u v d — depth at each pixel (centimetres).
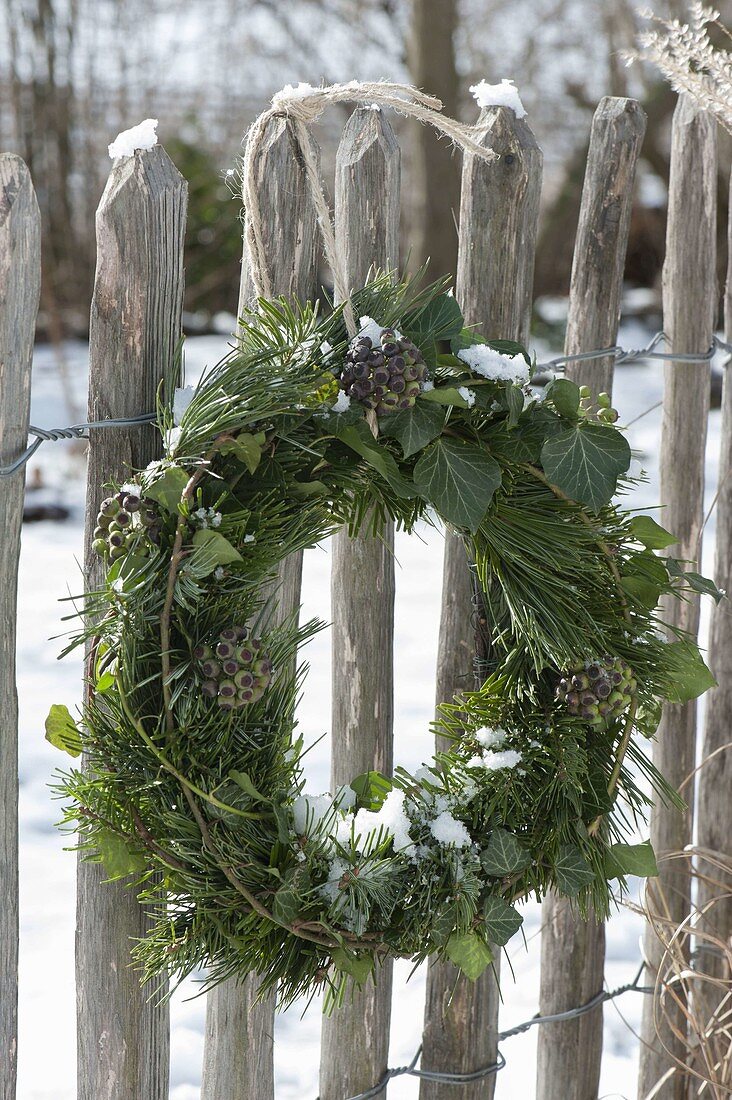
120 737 102
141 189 103
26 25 671
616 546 121
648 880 160
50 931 231
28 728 314
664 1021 173
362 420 106
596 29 958
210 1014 134
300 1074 193
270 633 106
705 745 175
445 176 654
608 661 119
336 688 140
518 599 116
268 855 107
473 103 879
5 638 104
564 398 112
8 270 96
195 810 102
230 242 720
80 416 564
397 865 112
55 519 470
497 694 125
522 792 120
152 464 100
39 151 689
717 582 170
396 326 111
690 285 159
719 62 142
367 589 136
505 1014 210
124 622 98
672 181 158
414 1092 186
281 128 116
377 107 127
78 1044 122
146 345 107
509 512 115
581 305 151
